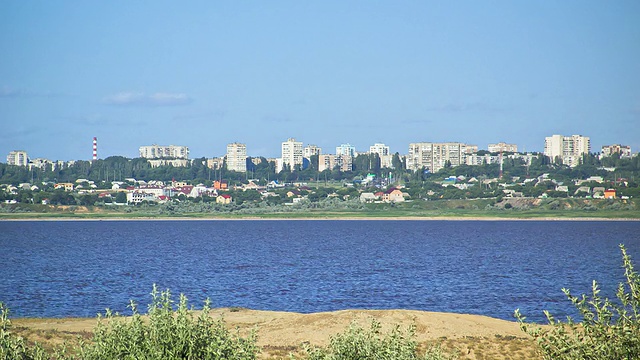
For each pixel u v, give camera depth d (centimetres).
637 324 2545
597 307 2603
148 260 18775
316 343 6084
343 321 6700
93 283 13238
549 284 13238
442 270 15938
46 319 7912
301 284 13125
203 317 3116
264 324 6975
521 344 6056
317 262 18138
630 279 2614
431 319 6781
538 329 2684
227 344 3028
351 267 16662
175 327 3031
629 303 2589
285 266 16950
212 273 15238
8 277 14225
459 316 7175
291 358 3228
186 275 14775
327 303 10656
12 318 8225
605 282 13688
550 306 10238
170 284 13100
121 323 3134
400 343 3247
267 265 17212
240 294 11675
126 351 3020
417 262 18188
